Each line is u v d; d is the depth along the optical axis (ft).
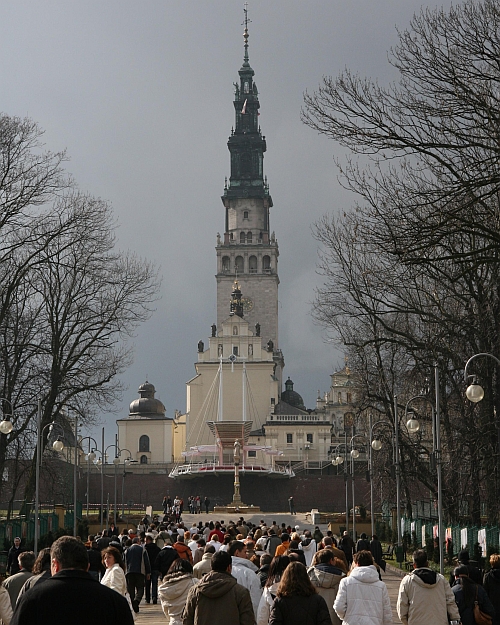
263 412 558.15
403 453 212.23
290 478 428.97
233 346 566.77
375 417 262.06
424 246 111.24
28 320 196.34
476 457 164.76
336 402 556.51
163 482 433.07
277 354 633.20
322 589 59.57
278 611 46.34
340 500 422.82
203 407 558.15
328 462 510.58
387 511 272.10
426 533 186.19
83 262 201.26
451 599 57.16
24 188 182.60
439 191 113.29
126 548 110.63
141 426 553.64
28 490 192.03
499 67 111.65
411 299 179.52
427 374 186.80
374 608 53.21
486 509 176.45
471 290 157.69
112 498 428.97
